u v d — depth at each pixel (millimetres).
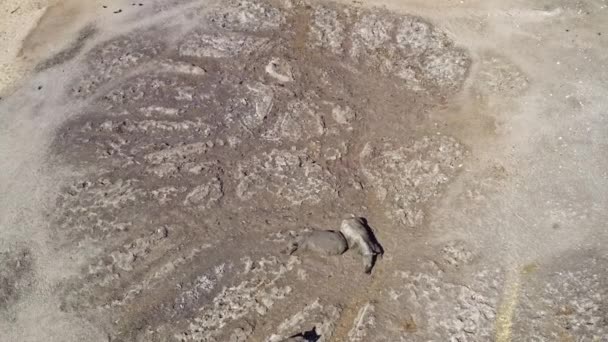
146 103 9258
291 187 8172
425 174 8172
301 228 7730
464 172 8148
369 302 6941
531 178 7969
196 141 8719
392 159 8398
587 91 8922
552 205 7652
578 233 7328
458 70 9477
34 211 7984
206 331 6805
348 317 6855
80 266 7430
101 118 9086
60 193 8164
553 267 7016
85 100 9383
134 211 7926
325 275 7246
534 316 6578
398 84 9422
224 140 8727
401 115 8969
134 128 8922
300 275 7242
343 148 8594
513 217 7582
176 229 7746
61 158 8594
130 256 7477
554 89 9016
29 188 8242
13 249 7602
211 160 8477
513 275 6996
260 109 9078
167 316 6965
